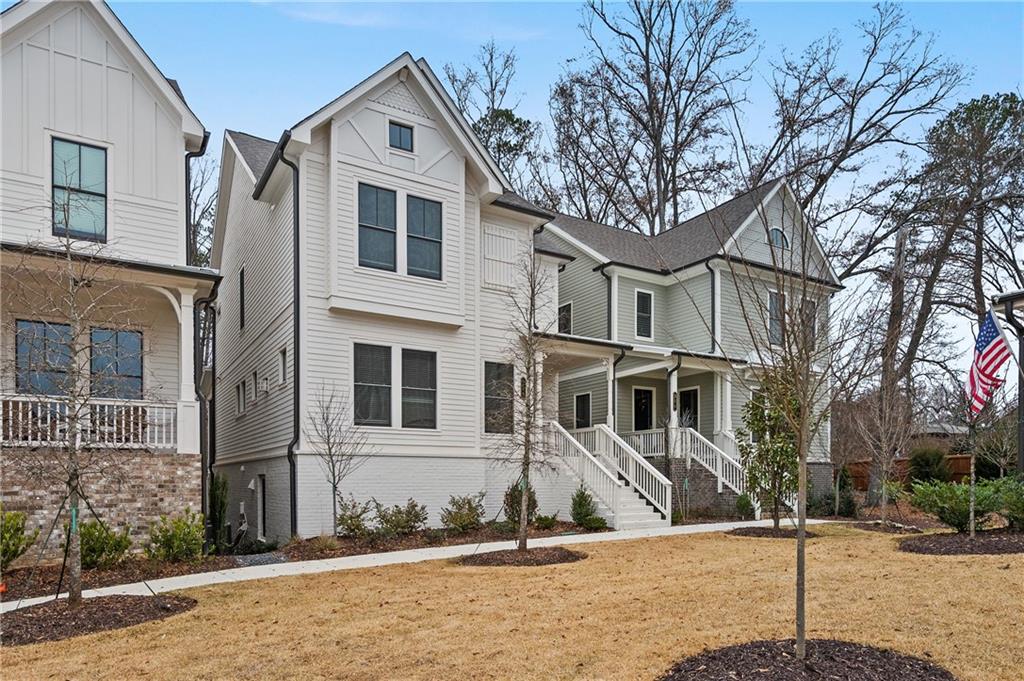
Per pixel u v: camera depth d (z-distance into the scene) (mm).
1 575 9562
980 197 23406
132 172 12320
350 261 13750
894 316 13156
